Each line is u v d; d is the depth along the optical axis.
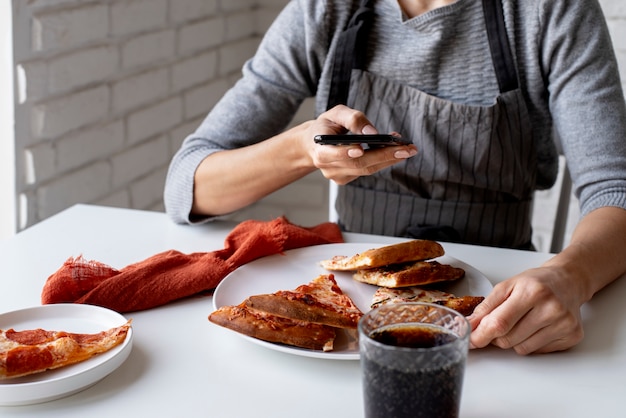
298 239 1.10
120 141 1.88
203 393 0.76
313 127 1.07
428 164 1.29
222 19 2.32
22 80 1.53
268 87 1.34
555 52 1.22
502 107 1.25
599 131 1.16
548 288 0.83
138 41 1.90
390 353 0.62
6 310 0.92
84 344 0.80
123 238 1.16
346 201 1.40
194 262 1.00
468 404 0.74
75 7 1.66
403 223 1.34
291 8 1.35
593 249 0.97
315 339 0.81
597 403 0.75
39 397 0.72
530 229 1.41
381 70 1.31
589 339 0.87
